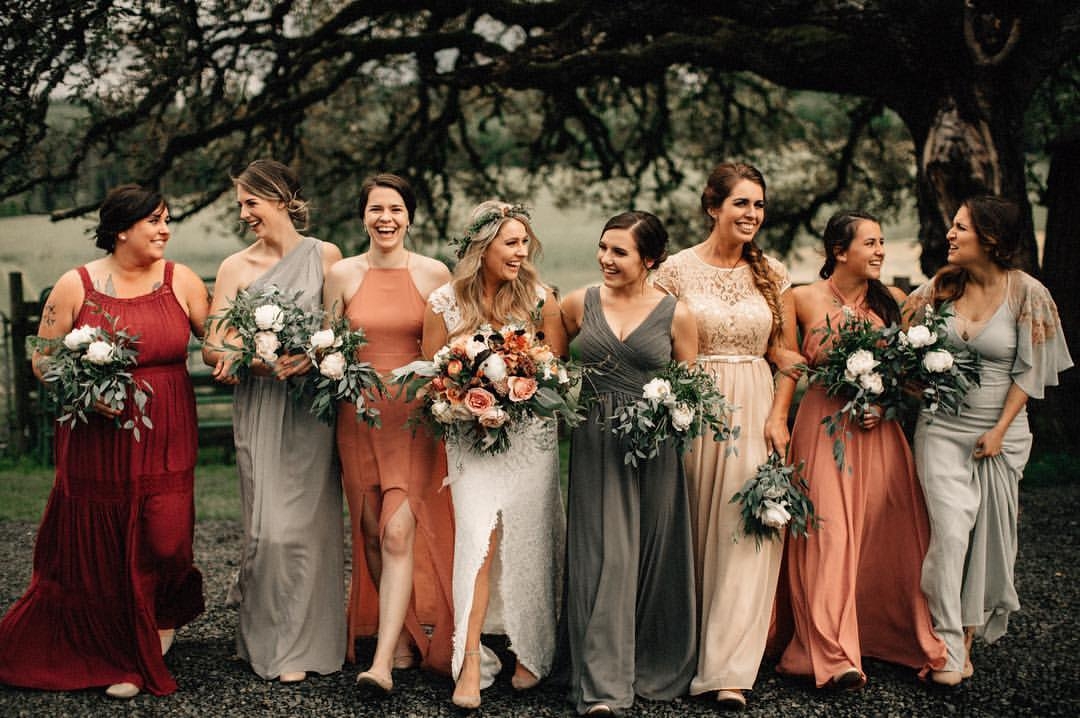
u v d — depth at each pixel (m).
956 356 3.91
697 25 9.35
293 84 10.86
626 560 3.76
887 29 7.54
